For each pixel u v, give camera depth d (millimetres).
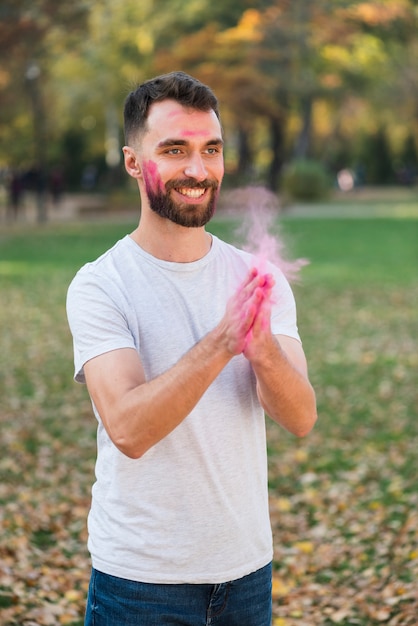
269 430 8570
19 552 5355
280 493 6832
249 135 46406
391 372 10875
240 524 2406
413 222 33094
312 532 5949
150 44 39188
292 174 46125
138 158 2436
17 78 31422
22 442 8016
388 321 14297
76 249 24359
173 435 2340
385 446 7961
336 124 61969
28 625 4449
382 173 64000
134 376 2309
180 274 2439
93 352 2355
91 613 2469
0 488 6684
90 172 56125
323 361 11539
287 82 40000
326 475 7199
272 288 2400
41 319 14375
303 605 4836
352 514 6234
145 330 2408
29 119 38031
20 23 25641
